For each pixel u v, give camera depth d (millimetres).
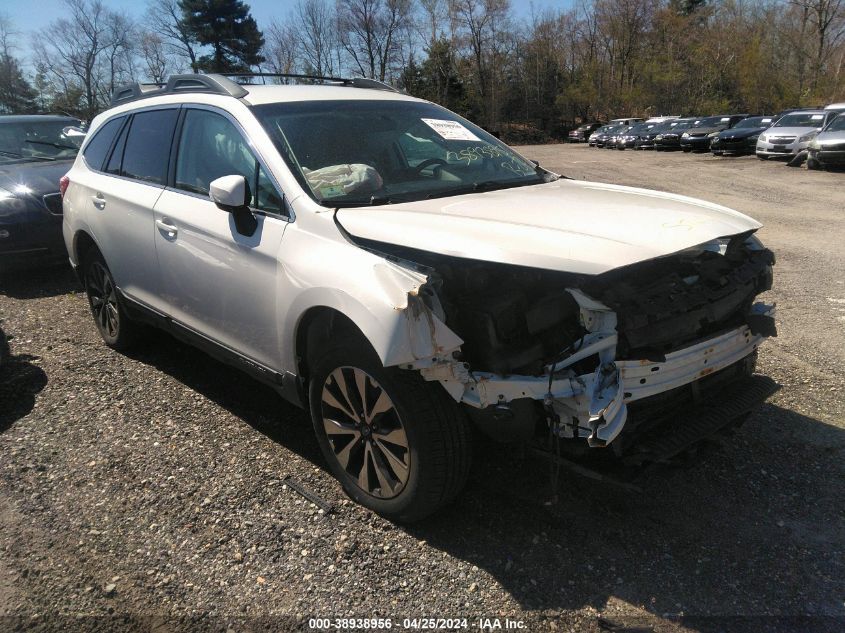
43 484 3285
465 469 2734
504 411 2514
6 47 63625
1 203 6605
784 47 51188
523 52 66000
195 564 2703
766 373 4441
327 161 3305
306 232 2973
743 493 3113
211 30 61719
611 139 37688
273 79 4523
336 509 3037
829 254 8070
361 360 2734
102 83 65812
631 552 2721
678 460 2846
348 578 2613
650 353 2545
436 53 62312
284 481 3264
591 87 63094
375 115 3791
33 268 6906
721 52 54000
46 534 2910
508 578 2592
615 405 2396
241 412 4012
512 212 2908
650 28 63469
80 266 5047
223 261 3369
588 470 2715
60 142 8398
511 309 2586
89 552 2789
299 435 3727
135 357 4906
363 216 2865
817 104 46312
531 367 2510
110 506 3098
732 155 24859
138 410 4051
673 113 56469
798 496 3088
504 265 2521
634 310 2496
